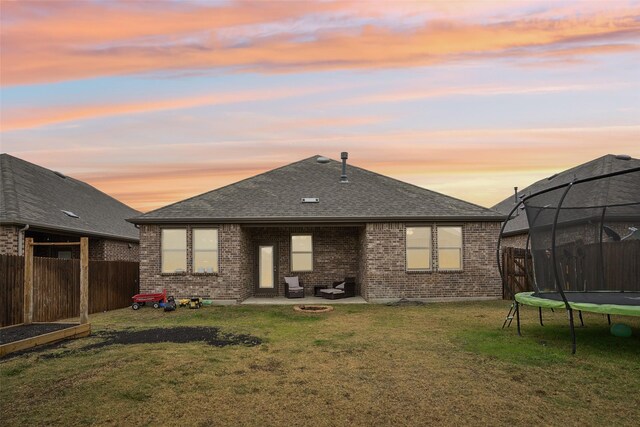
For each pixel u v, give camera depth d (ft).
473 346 28.58
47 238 61.87
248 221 54.08
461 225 55.57
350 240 62.34
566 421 16.40
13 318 36.37
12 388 19.92
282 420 16.56
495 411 17.35
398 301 53.36
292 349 28.04
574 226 44.39
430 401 18.47
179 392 19.57
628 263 43.32
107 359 25.12
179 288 54.24
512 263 55.06
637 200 56.18
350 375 22.17
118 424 16.10
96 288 49.44
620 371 22.76
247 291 59.11
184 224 54.75
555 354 26.30
